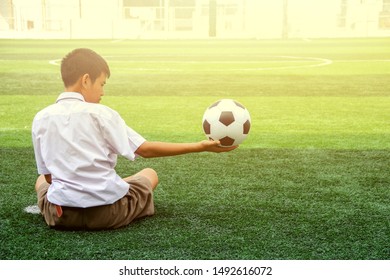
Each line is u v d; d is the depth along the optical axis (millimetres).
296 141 8352
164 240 4469
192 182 6152
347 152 7621
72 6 52500
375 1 50719
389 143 8219
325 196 5652
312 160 7160
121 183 4551
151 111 11234
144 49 32562
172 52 30000
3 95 13438
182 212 5145
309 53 28938
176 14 52844
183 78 17500
